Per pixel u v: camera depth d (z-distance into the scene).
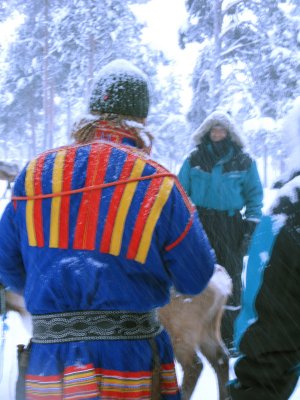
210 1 25.88
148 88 2.04
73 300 1.80
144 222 1.78
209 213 4.88
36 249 1.83
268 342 1.88
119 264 1.78
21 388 1.88
